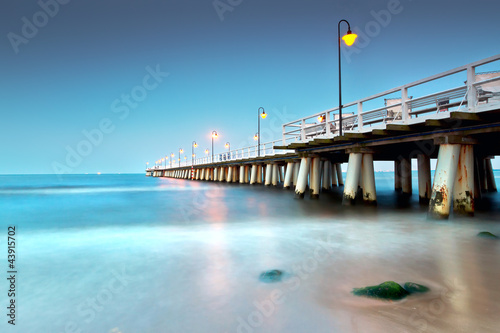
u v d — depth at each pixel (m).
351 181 11.97
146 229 9.16
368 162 11.98
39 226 9.90
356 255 5.80
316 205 13.53
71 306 3.88
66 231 8.96
